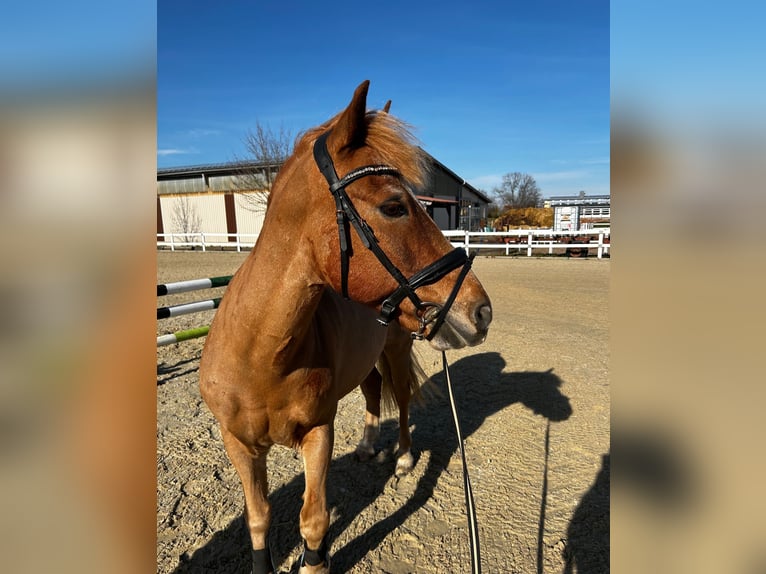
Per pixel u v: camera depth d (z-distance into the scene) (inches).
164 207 1112.8
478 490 116.0
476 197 1557.6
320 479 75.6
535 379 191.3
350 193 61.9
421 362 217.2
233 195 1013.2
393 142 64.2
